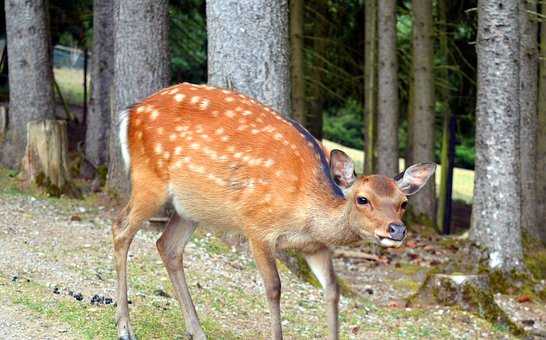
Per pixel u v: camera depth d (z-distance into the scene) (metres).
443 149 22.11
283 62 11.12
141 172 7.30
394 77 18.67
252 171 6.88
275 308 6.89
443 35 21.42
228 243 11.42
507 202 12.68
